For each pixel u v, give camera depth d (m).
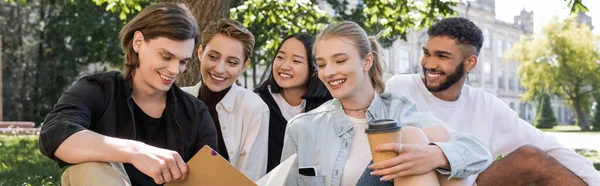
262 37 12.66
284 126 4.36
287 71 4.39
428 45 4.12
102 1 10.87
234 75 4.00
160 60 2.99
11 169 9.18
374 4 10.73
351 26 3.20
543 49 46.56
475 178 3.86
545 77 46.88
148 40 3.00
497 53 65.88
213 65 3.95
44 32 30.77
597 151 16.39
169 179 2.61
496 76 65.81
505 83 67.00
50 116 2.89
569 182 3.93
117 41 27.02
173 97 3.22
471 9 62.00
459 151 2.88
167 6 3.06
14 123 24.12
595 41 45.91
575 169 4.15
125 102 3.12
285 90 4.50
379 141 2.74
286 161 2.86
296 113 4.48
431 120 3.16
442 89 4.14
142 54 3.02
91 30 27.41
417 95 4.25
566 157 4.19
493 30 65.06
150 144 3.18
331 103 3.36
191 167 2.61
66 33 28.38
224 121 4.02
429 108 4.21
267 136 4.09
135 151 2.65
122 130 3.11
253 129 4.04
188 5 7.41
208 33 4.02
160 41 2.97
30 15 31.67
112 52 27.25
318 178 3.19
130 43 3.06
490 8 64.56
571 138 28.81
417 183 2.79
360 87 3.25
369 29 13.59
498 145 4.23
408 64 54.75
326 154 3.24
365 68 3.23
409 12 10.59
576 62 45.59
